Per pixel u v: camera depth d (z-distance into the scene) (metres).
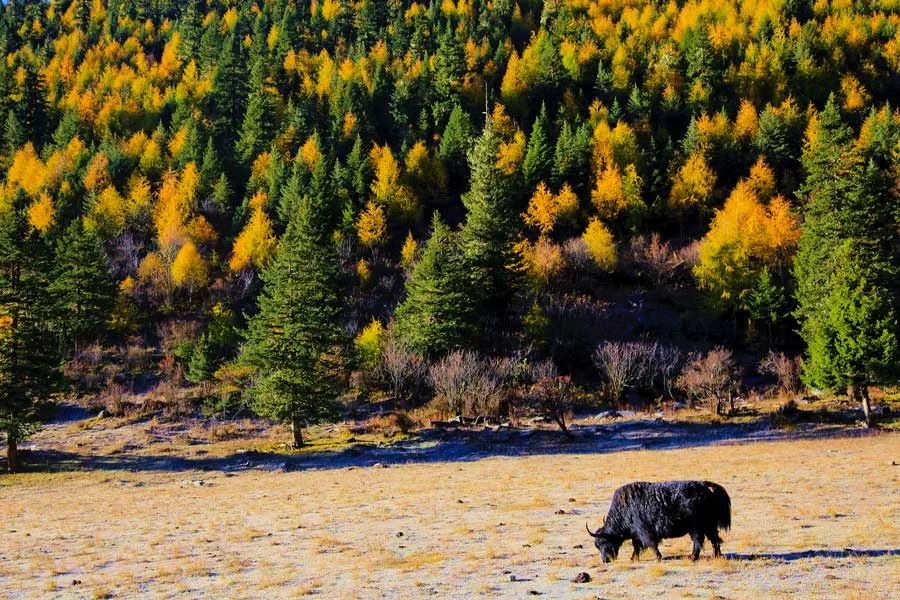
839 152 65.62
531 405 56.78
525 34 154.12
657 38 136.25
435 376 57.53
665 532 12.63
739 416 50.16
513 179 94.75
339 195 94.94
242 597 12.01
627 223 90.62
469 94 122.06
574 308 75.75
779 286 71.44
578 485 25.92
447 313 63.75
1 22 162.62
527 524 18.16
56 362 44.97
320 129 115.19
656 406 56.53
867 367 42.19
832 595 9.69
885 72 117.94
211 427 54.06
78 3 174.75
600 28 139.88
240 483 34.69
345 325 73.69
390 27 152.62
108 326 72.06
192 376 62.56
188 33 149.38
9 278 44.97
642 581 11.30
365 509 22.80
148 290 81.25
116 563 16.08
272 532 19.30
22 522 24.72
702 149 96.56
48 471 41.66
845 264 52.41
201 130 111.50
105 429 53.41
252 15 164.25
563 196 90.31
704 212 91.06
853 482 22.22
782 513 17.41
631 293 79.69
